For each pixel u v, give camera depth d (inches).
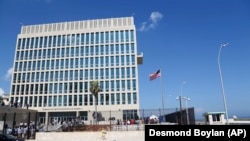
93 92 2439.7
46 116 2979.8
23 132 1254.3
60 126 1536.7
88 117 2886.3
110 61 3078.2
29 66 3218.5
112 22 3265.3
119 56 3078.2
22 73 3198.8
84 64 3122.5
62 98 3026.6
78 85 3046.3
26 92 3115.2
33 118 2105.1
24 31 3390.7
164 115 1314.0
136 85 2935.5
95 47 3174.2
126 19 3255.4
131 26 3186.5
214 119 1694.1
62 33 3299.7
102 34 3218.5
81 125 1413.6
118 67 3034.0
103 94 2957.7
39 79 3142.2
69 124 1476.4
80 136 1236.5
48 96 3061.0
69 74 3110.2
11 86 3161.9
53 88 3083.2
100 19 3294.8
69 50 3218.5
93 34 3243.1
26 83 3149.6
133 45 3102.9
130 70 3002.0
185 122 1304.1
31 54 3267.7
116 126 1352.1
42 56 3238.2
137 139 1140.5
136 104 2866.6
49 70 3161.9
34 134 1258.0
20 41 3346.5
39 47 3282.5
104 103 2918.3
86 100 2965.1
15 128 1286.9
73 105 2977.4
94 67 3085.6
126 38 3144.7
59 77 3115.2
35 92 3100.4
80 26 3309.5
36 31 3371.1
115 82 2982.3
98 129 1378.0
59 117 2962.6
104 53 3125.0
